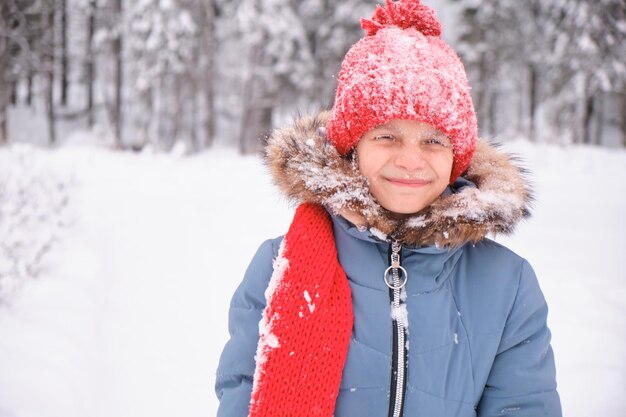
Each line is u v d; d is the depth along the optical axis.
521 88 27.70
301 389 1.22
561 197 8.53
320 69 21.03
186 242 5.60
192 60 20.78
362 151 1.33
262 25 19.38
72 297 3.95
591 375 2.70
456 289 1.35
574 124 19.55
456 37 20.55
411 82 1.27
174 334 3.46
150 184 10.02
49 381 2.75
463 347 1.29
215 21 22.28
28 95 26.50
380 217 1.31
